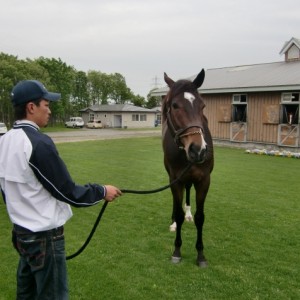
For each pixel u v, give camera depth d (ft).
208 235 15.37
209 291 10.62
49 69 152.15
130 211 18.97
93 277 11.46
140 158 41.22
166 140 12.53
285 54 65.77
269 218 17.87
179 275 11.64
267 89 50.72
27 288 7.23
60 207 6.71
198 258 12.44
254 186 25.64
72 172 31.30
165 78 13.08
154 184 26.35
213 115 61.82
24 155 6.15
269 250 13.74
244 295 10.39
